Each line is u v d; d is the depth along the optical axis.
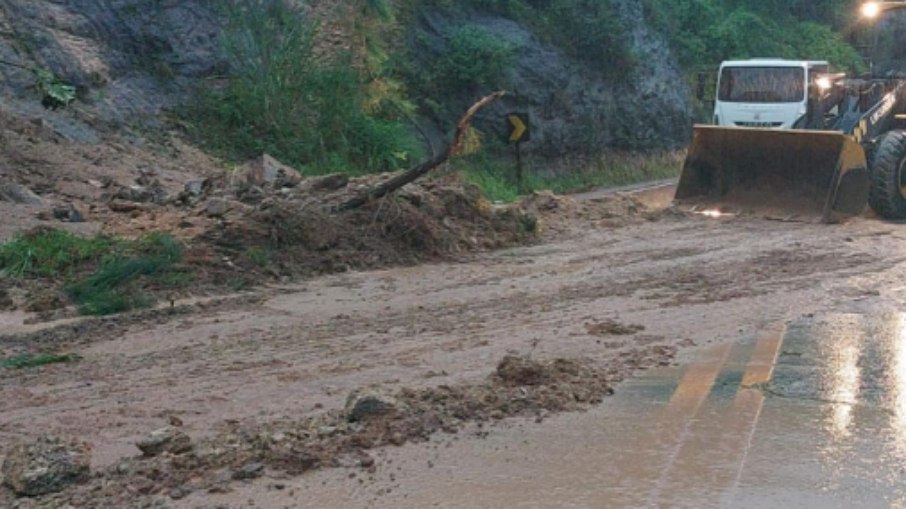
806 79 23.56
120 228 13.89
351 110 23.67
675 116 33.44
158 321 10.38
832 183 16.97
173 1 23.25
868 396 7.81
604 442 6.87
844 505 5.87
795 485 6.14
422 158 24.22
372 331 10.00
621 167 30.17
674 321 10.27
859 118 18.31
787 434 6.99
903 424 7.19
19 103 18.83
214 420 7.43
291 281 12.30
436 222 14.34
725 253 14.00
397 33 26.88
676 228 16.34
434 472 6.39
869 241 15.00
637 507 5.87
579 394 7.79
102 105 20.39
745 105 23.91
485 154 26.69
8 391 8.20
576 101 29.69
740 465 6.46
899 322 10.12
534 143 28.27
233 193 15.52
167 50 22.59
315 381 8.38
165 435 6.70
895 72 20.50
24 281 11.62
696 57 37.19
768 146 17.58
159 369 8.77
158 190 16.44
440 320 10.42
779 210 17.45
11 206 14.56
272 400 7.89
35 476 6.07
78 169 17.36
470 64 27.08
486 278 12.51
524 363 8.21
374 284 12.16
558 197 17.83
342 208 13.99
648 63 32.72
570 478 6.29
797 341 9.44
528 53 28.86
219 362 8.95
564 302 11.18
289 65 23.28
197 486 6.16
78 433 7.20
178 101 22.06
